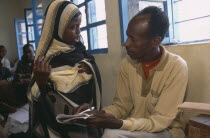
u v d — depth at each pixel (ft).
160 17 3.26
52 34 3.64
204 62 3.68
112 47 5.37
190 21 4.66
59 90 3.56
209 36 4.28
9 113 6.53
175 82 3.39
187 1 4.67
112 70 5.49
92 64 4.13
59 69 3.67
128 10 4.89
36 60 3.46
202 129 2.22
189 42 4.62
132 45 3.34
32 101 3.67
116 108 4.01
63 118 2.70
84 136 3.61
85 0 6.88
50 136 3.59
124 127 3.07
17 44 19.53
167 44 4.92
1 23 19.54
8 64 15.53
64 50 3.69
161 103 3.42
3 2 19.62
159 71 3.50
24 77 8.28
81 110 3.29
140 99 3.73
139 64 3.74
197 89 3.86
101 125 2.97
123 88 4.12
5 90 6.91
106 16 5.46
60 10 3.55
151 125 3.22
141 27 3.18
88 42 6.94
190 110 2.55
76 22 3.66
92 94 4.03
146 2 5.21
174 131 3.47
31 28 15.28
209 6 4.21
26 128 6.30
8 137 6.29
